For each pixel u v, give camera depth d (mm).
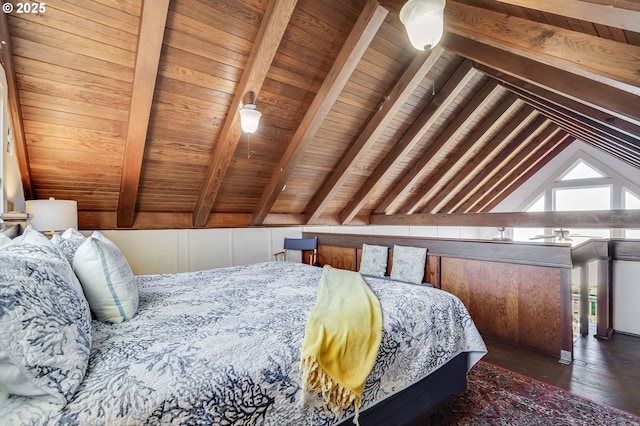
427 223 6043
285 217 5188
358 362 1245
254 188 4340
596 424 1752
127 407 819
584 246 3115
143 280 2219
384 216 6379
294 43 2871
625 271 3199
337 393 1162
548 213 4941
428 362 1594
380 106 3926
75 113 2559
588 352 2760
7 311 771
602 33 1437
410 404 1533
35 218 2436
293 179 4504
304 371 1113
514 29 1808
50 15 2027
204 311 1505
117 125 2771
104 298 1313
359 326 1354
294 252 5086
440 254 3410
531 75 2117
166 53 2488
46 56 2195
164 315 1436
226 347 1114
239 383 985
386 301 1692
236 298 1747
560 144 7156
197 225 4223
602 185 6586
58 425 748
